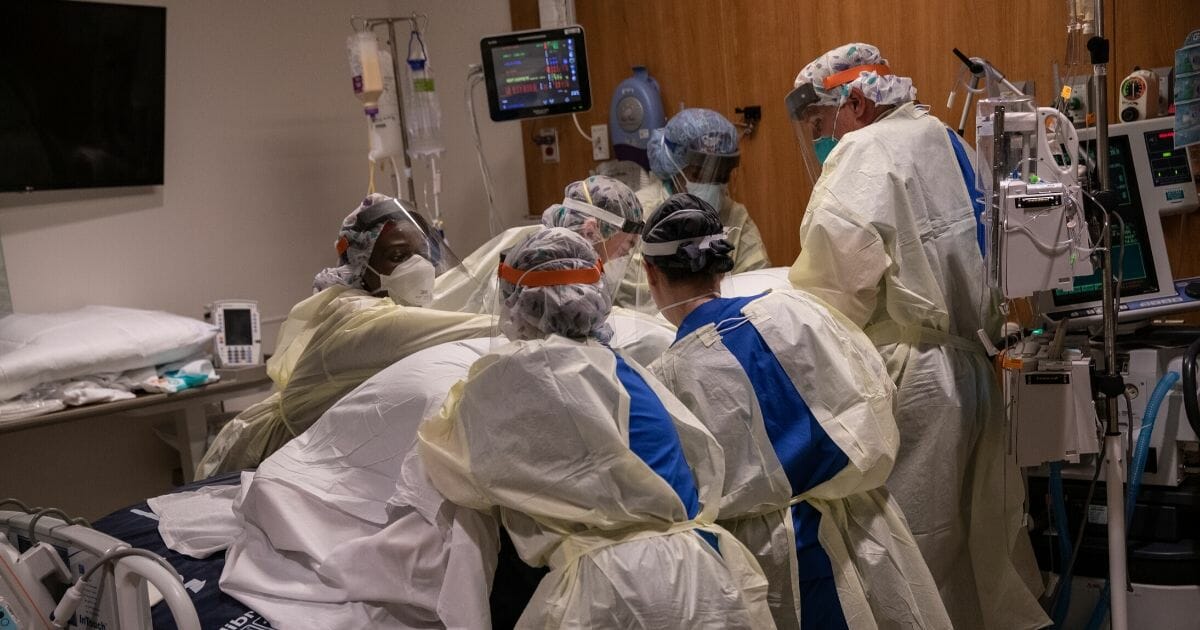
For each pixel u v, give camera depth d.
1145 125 2.11
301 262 4.01
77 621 1.48
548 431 1.38
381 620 1.49
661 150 2.89
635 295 2.19
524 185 4.02
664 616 1.32
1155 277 2.10
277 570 1.63
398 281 2.24
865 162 1.98
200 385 3.11
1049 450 1.86
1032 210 1.76
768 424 1.57
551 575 1.38
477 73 3.21
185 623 1.30
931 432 1.96
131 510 1.98
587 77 3.06
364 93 3.38
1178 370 2.06
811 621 1.60
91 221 3.39
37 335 2.92
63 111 3.24
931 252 2.02
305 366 2.18
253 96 3.80
